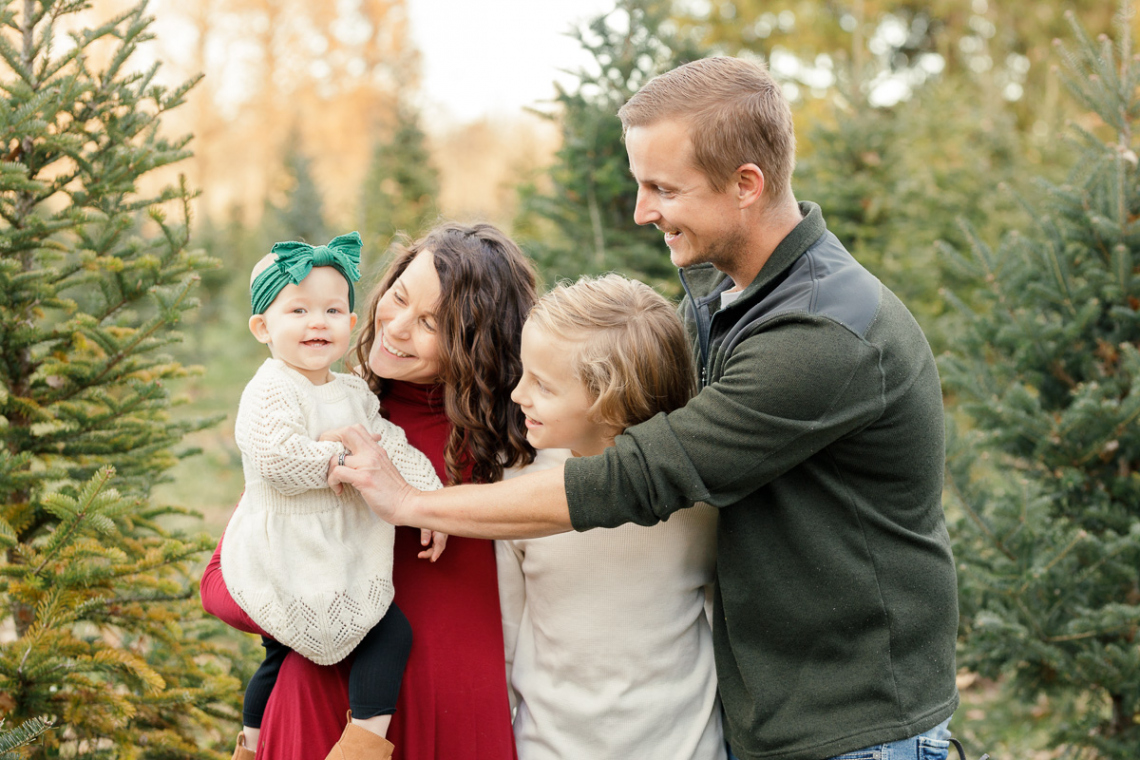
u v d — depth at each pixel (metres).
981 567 3.38
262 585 1.75
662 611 1.95
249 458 1.82
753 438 1.68
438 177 12.28
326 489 1.84
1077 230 3.53
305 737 1.78
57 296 2.71
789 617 1.84
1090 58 3.53
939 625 1.85
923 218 7.27
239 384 11.30
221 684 2.72
